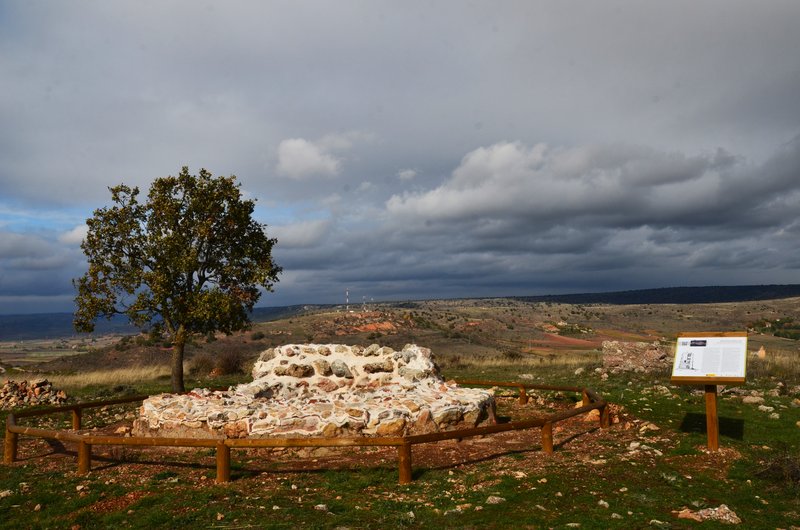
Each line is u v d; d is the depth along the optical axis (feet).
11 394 57.52
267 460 31.71
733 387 55.42
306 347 44.55
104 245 64.85
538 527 20.21
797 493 24.14
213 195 66.69
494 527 20.35
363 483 26.30
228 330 69.62
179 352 65.51
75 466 31.14
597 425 39.75
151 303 63.16
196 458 32.35
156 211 65.16
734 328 266.36
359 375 43.45
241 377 86.38
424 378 43.55
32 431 31.63
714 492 24.54
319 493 24.94
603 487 25.02
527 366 89.30
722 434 35.19
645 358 74.38
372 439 26.53
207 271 69.05
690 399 48.52
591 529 19.94
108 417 48.80
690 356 31.35
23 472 30.25
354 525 20.66
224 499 24.07
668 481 25.81
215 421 34.63
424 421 35.99
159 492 25.32
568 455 30.94
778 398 48.67
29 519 22.75
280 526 20.59
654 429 36.45
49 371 113.70
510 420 43.68
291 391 41.42
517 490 24.67
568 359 95.45
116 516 22.27
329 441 26.45
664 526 20.03
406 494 24.73
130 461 31.99
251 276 68.69
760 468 27.35
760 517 21.40
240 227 68.64
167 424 35.53
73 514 22.97
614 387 57.98
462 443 35.32
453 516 21.53
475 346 185.68
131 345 183.11
